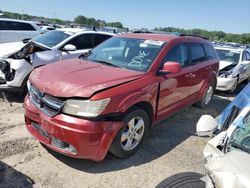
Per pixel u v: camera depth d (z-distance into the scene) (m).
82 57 5.21
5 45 7.16
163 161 4.13
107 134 3.49
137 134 4.10
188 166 4.07
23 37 11.92
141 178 3.65
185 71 5.25
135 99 3.80
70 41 7.44
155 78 4.33
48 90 3.61
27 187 3.29
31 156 3.92
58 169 3.67
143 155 4.23
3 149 4.04
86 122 3.37
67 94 3.45
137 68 4.41
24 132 4.65
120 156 3.92
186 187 2.40
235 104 3.04
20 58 6.07
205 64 6.24
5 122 5.01
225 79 8.81
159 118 4.69
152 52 4.66
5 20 11.56
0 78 6.11
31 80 4.07
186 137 5.11
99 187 3.39
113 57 4.80
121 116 3.63
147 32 6.10
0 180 3.36
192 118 6.18
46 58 6.45
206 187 1.99
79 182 3.45
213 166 1.95
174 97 5.01
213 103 7.74
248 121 2.39
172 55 4.90
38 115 3.74
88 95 3.41
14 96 6.51
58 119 3.45
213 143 2.28
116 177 3.62
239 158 1.96
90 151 3.46
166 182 2.50
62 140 3.46
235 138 2.23
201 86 6.25
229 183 1.74
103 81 3.74
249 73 10.80
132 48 4.85
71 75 3.87
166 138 4.97
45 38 7.68
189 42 5.66
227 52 10.09
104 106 3.44
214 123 2.57
